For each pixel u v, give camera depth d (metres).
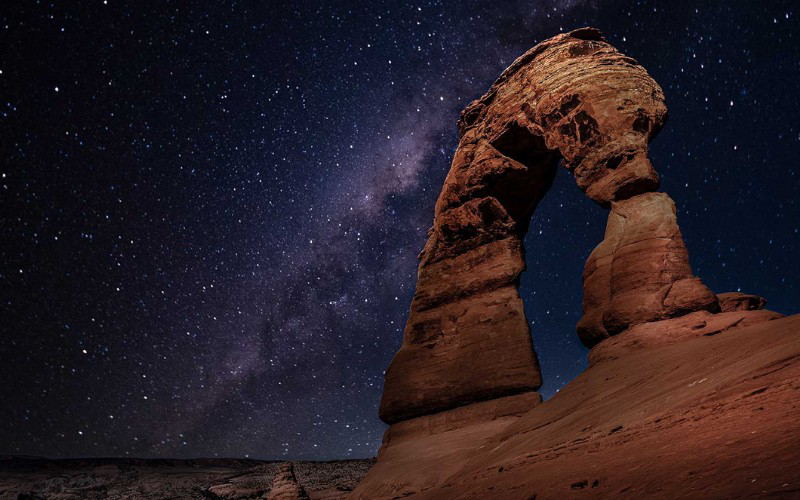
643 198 16.06
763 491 2.97
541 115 18.94
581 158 17.58
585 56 19.03
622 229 15.98
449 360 19.69
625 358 13.33
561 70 19.06
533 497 5.46
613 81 17.72
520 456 10.39
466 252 21.38
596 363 14.43
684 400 7.84
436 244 22.39
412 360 20.59
